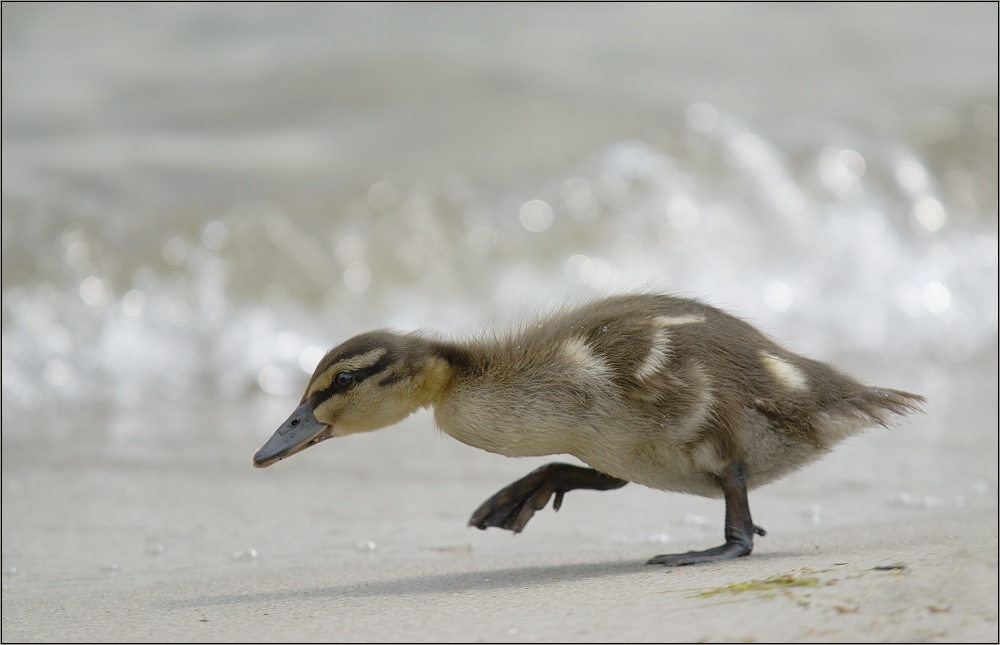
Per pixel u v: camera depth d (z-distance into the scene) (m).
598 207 18.23
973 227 19.14
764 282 17.39
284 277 16.67
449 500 10.50
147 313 15.73
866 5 28.75
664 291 9.03
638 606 5.35
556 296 16.75
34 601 7.11
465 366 7.42
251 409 14.25
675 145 19.53
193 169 18.70
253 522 9.78
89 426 13.29
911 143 20.41
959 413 13.20
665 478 7.25
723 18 27.64
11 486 10.94
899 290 17.53
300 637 5.43
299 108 21.36
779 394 7.06
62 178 18.00
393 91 21.86
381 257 17.20
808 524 8.98
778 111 21.22
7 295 15.50
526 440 7.17
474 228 17.75
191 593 7.15
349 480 11.20
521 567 7.62
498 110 21.06
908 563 5.33
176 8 26.84
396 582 7.15
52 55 23.88
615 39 25.52
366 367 7.45
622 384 6.90
